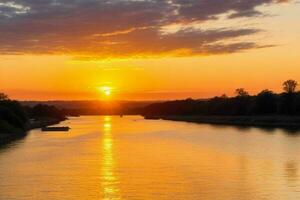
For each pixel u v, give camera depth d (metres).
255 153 82.00
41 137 135.38
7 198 44.66
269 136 129.75
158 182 51.97
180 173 58.28
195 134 142.88
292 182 51.44
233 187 48.78
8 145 105.38
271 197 44.19
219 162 69.00
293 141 110.12
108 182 52.22
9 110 162.00
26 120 186.50
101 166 65.44
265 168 62.50
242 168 62.56
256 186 49.25
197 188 48.50
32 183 51.97
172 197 44.53
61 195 45.75
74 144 106.50
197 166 64.69
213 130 167.50
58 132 164.38
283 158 74.06
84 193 46.53
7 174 58.72
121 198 44.31
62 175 57.50
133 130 174.50
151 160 72.00
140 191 47.22
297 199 43.41
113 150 89.75
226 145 99.31
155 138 124.69
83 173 58.97
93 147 97.56
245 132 151.88
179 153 82.62
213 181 52.31
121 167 64.19
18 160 73.81
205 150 88.12
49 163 69.50
